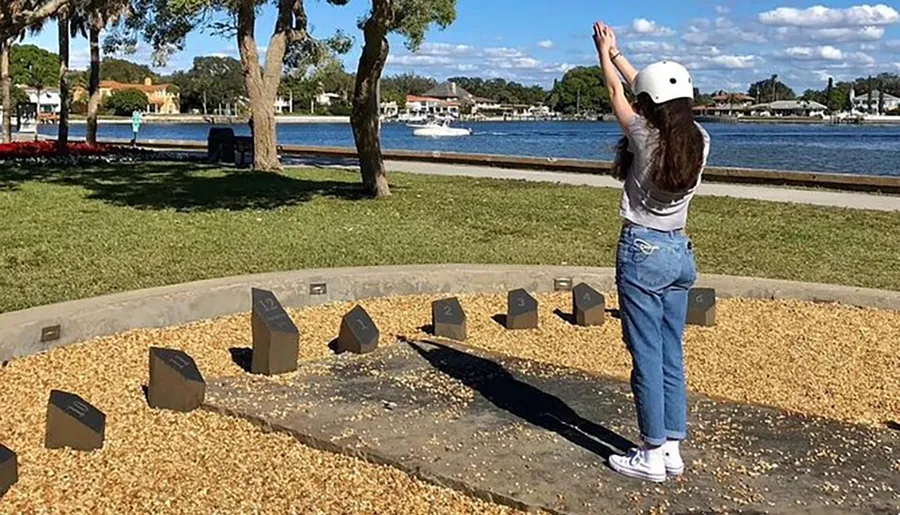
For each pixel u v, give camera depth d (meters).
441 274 7.56
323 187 16.12
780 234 11.34
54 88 101.25
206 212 12.45
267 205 13.38
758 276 8.59
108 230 10.54
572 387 5.04
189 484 3.79
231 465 3.99
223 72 107.25
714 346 6.29
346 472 3.93
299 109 121.94
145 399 4.80
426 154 25.12
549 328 6.71
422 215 12.48
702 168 3.59
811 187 17.69
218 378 5.12
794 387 5.48
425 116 124.38
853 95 152.25
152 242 9.69
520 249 9.77
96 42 28.03
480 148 46.88
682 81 3.55
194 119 102.69
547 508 3.55
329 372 5.27
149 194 14.73
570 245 10.16
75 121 93.44
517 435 4.28
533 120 144.62
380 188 14.75
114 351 5.66
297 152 30.28
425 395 4.86
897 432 4.46
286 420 4.41
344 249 9.46
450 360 5.55
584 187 16.91
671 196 3.57
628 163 3.71
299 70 22.62
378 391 4.91
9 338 5.36
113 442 4.23
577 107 144.12
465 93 153.12
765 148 47.91
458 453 4.05
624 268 3.69
